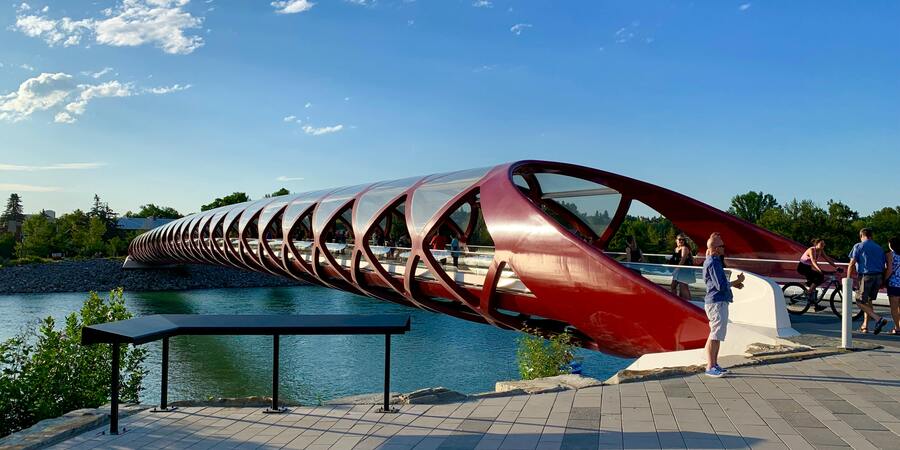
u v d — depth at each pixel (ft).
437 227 52.24
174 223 187.62
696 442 18.22
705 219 62.85
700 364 28.94
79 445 20.10
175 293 238.07
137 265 286.87
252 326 23.56
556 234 40.75
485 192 48.85
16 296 231.30
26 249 350.84
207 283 270.67
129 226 539.70
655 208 63.93
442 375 86.28
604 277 37.63
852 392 23.26
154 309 186.80
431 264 52.29
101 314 44.24
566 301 40.52
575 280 39.29
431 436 19.95
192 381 86.48
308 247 81.76
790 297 46.39
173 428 21.79
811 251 45.42
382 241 91.45
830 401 22.17
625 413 21.40
